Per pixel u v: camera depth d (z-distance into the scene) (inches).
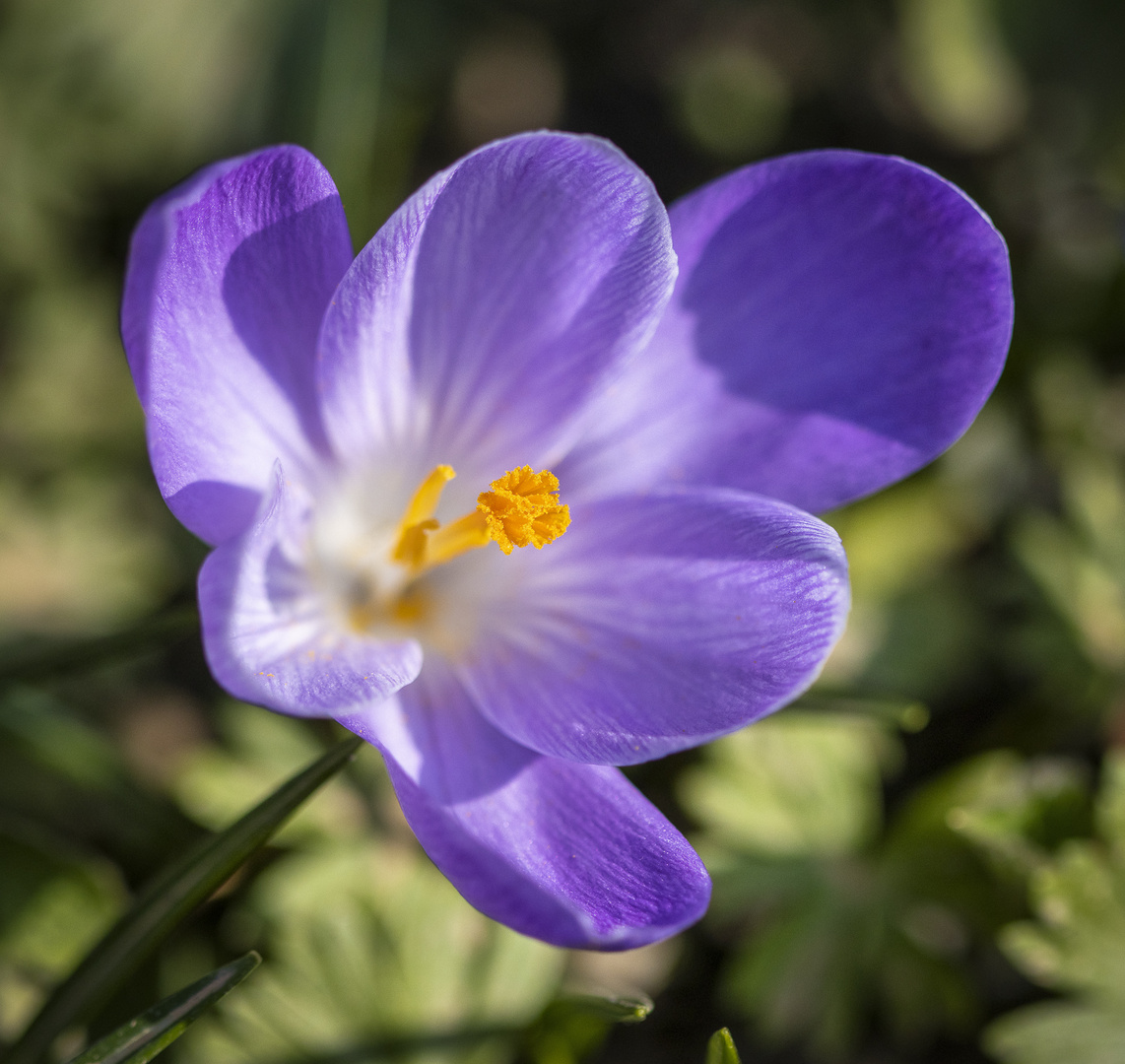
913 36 12.1
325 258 6.9
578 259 7.1
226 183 6.6
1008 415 10.8
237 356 6.9
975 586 10.2
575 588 7.4
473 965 8.3
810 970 8.8
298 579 7.2
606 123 12.6
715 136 12.5
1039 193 12.3
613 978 9.2
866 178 7.2
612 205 7.0
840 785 9.1
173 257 6.6
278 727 8.9
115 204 10.5
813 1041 8.7
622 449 7.5
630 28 13.0
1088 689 9.6
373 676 7.0
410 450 7.4
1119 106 12.1
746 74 12.8
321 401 7.1
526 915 6.5
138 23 10.4
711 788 9.0
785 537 7.1
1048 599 9.8
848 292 7.3
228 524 6.9
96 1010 7.3
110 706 9.7
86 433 10.2
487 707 7.2
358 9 9.9
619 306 7.2
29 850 8.3
